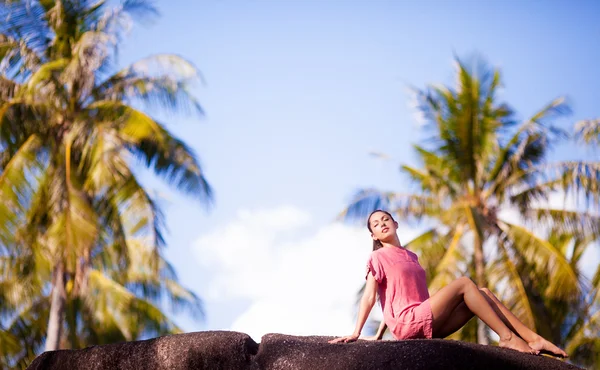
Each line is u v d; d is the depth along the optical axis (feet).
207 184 56.03
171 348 18.92
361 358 17.69
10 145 54.60
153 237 53.83
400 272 19.93
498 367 17.58
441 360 17.46
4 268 52.29
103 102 54.65
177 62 56.34
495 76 62.80
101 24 55.62
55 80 53.21
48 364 20.01
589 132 57.31
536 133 60.75
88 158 54.60
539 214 61.05
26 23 57.26
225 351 18.61
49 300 60.34
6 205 49.39
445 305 18.99
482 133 62.80
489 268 58.65
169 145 55.31
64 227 49.47
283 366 18.11
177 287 65.72
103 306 57.93
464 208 59.47
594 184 58.49
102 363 19.38
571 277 56.80
